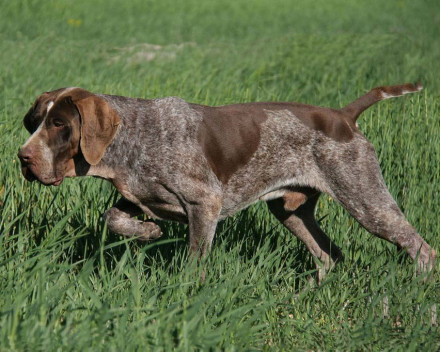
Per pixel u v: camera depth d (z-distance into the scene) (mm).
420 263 6344
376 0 35906
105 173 6074
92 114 5734
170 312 4824
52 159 5750
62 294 5168
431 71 15438
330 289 6359
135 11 28297
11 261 5512
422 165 8633
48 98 5871
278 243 7141
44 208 6941
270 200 7074
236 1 34875
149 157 6035
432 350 5398
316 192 6797
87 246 6883
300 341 5629
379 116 9539
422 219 7914
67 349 4387
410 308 5957
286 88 13773
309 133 6570
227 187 6391
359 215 6559
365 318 5922
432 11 31203
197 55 17391
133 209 6434
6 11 23156
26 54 15531
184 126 6145
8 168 7246
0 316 4535
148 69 14891
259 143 6445
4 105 10070
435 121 9938
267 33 24547
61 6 26406
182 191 6059
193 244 6160
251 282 6070
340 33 23688
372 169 6551
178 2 32688
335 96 13406
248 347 5195
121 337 4617
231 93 11266
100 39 20016
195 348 4840
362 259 7016
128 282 5828
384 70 15562
